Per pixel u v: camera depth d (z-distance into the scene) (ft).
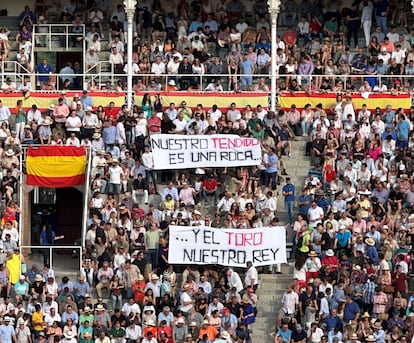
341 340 331.77
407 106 388.98
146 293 336.49
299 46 412.77
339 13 415.85
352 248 347.97
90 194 361.71
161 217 355.36
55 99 385.70
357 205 354.74
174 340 333.01
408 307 336.08
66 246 363.76
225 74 397.60
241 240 349.61
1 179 359.25
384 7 411.75
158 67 400.47
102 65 411.13
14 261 339.77
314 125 376.27
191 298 337.72
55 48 414.00
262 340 338.13
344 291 338.75
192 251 348.38
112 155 369.50
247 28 414.00
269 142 372.99
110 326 334.24
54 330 330.34
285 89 398.83
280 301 344.90
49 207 392.88
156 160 365.61
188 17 417.49
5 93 385.50
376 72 401.70
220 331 331.77
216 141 369.09
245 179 364.38
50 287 338.13
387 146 373.20
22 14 415.64
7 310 331.77
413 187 359.87
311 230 349.00
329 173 364.58
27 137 371.97
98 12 415.23
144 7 417.90
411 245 347.97
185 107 380.99
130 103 388.57
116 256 343.87
